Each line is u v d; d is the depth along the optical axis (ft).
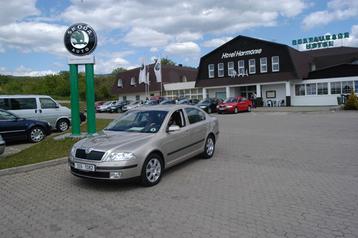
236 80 138.72
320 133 44.96
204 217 16.14
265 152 32.50
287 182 21.63
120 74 202.90
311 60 154.10
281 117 76.64
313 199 18.20
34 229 15.52
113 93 203.82
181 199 18.93
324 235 13.82
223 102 102.27
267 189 20.27
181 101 122.11
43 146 35.22
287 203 17.69
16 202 19.45
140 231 14.82
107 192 20.75
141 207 17.87
